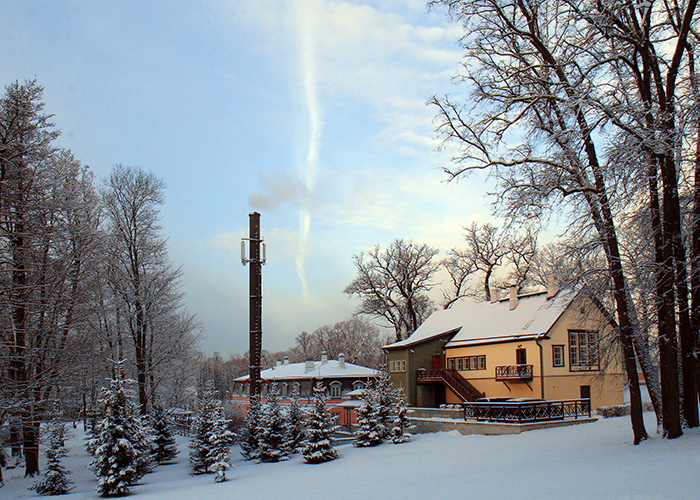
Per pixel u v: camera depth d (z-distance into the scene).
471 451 23.22
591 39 17.19
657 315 19.38
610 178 16.27
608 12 16.22
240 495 17.78
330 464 24.92
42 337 25.73
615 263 18.61
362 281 59.59
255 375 36.94
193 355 39.25
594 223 18.14
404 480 17.72
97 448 21.06
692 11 16.47
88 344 28.25
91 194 33.72
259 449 30.08
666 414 17.36
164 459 31.88
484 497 12.03
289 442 30.25
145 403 34.66
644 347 19.86
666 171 17.11
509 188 18.39
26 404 23.12
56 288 26.30
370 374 56.66
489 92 19.23
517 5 18.45
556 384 35.12
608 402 37.47
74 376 27.28
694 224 17.86
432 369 42.50
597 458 16.42
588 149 18.72
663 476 12.09
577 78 16.80
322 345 101.88
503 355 37.97
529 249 50.44
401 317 58.81
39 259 25.62
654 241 18.88
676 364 17.39
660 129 16.20
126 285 34.75
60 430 23.23
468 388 39.88
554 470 15.20
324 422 26.95
